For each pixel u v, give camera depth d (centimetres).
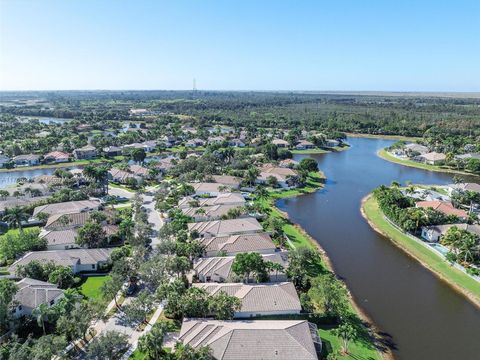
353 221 12962
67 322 6094
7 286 6775
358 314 7631
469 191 14438
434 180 18862
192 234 10731
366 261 9975
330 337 6744
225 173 18012
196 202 13388
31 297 7106
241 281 8344
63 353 5838
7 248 9325
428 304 8044
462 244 9631
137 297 7306
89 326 6575
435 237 10962
